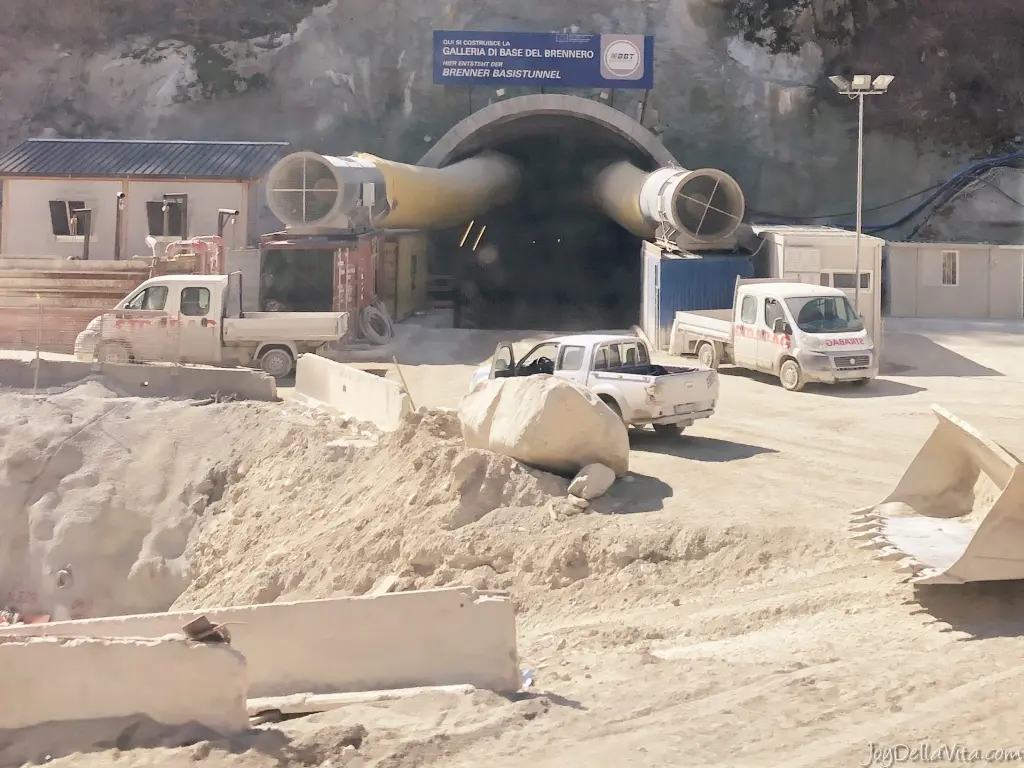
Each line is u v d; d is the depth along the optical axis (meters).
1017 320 40.94
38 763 8.15
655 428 22.61
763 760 7.89
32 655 8.60
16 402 24.80
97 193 40.12
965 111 52.81
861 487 17.95
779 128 53.56
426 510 16.83
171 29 55.19
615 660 11.34
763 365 29.12
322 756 8.15
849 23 53.78
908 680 9.59
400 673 10.09
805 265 33.19
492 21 55.31
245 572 19.17
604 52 48.38
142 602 21.27
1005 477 12.51
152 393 26.14
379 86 54.75
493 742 8.45
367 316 36.16
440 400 26.98
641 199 40.38
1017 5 52.72
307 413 24.28
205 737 8.50
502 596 10.44
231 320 29.27
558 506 16.33
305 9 55.56
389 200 38.50
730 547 14.81
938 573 11.46
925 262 41.69
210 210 40.00
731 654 11.23
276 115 54.38
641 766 7.85
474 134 48.72
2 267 34.50
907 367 31.92
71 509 22.47
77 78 54.75
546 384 17.31
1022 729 8.25
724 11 54.97
